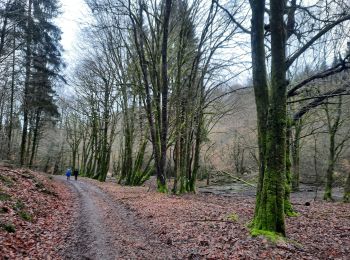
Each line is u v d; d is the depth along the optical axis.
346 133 26.59
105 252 8.69
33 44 28.52
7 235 8.67
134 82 30.14
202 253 8.71
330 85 15.55
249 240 9.55
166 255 8.61
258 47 10.92
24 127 30.17
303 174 39.00
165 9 22.67
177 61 25.89
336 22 11.22
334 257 8.56
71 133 56.94
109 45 32.22
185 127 25.66
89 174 49.78
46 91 32.03
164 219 12.80
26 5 23.86
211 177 45.28
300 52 11.81
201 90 25.86
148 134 31.64
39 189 16.92
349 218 13.73
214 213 14.18
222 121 35.97
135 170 32.56
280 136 9.97
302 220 13.19
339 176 35.22
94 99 42.16
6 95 31.34
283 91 9.97
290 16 13.89
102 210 14.95
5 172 17.08
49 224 11.26
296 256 8.46
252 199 23.72
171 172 39.78
